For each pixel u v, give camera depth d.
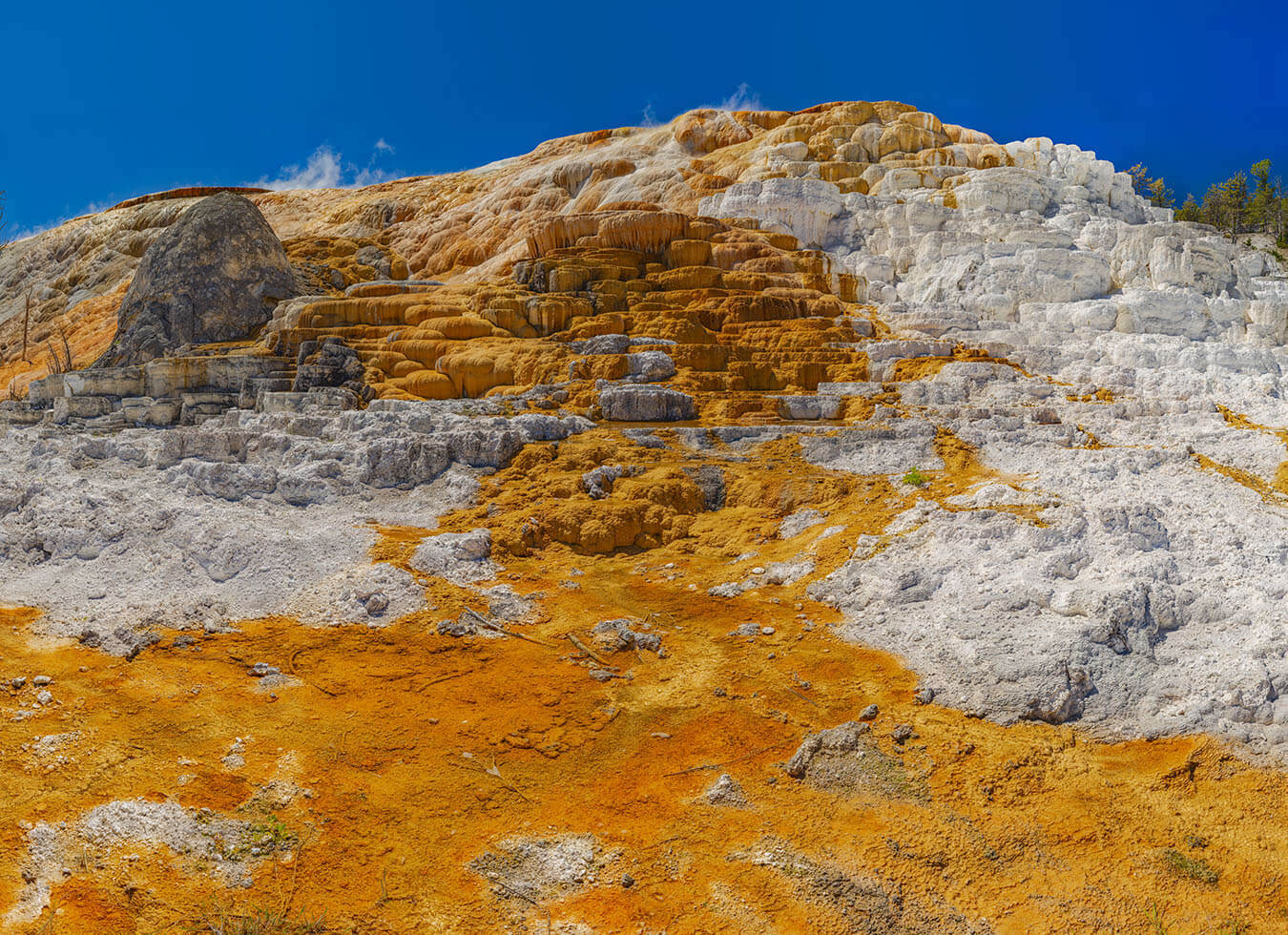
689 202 27.47
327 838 6.22
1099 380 17.03
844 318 19.41
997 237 23.31
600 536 11.67
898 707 7.95
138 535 10.41
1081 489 11.70
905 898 5.90
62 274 48.94
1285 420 14.80
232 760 6.91
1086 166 26.72
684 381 16.66
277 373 18.12
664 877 6.02
